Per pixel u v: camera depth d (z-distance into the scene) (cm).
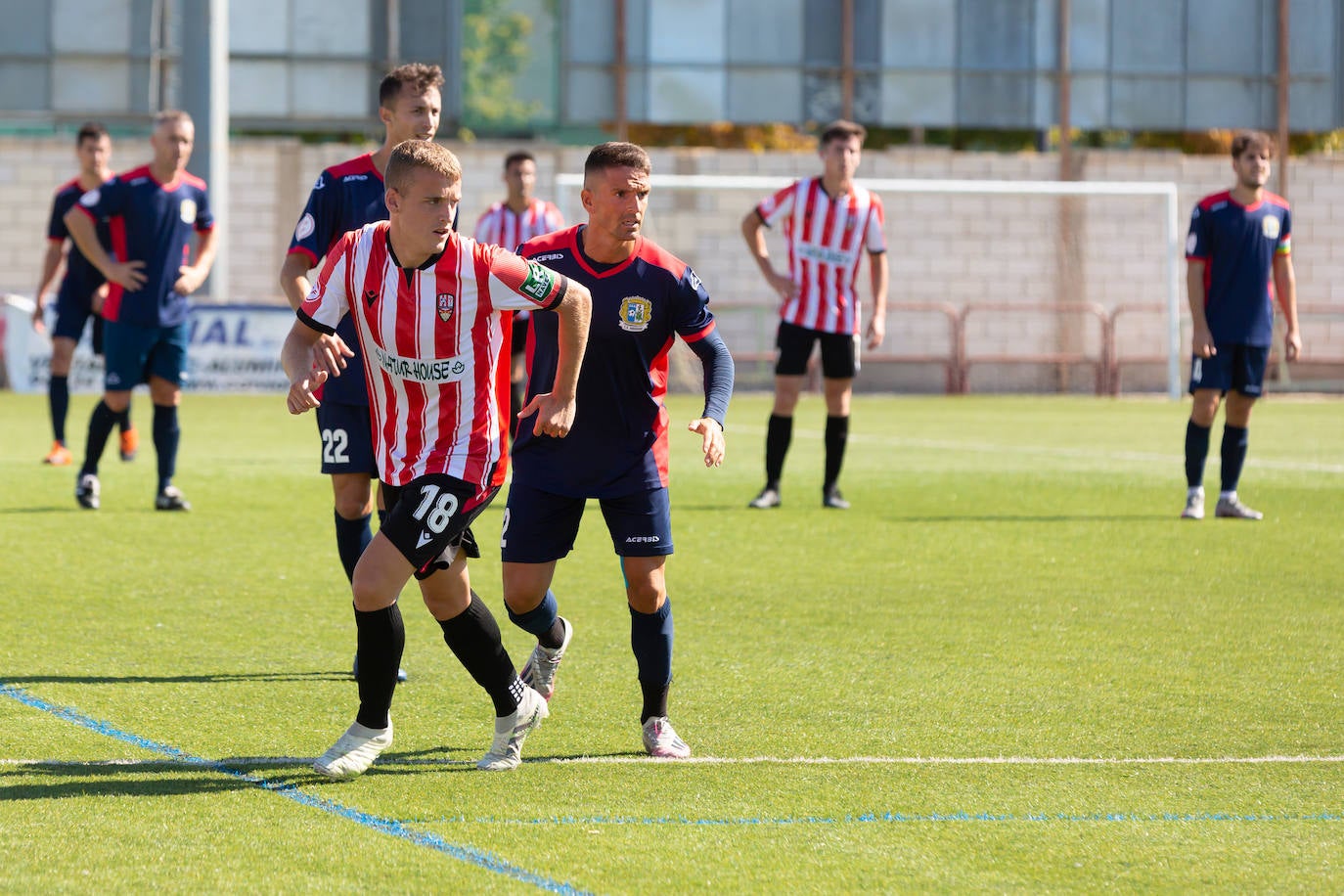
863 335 8144
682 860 1134
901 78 8406
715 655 1889
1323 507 3406
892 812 1258
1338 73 8706
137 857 1125
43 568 2427
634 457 1466
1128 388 8369
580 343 1365
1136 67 8562
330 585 2327
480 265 1334
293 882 1077
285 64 7938
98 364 6819
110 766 1362
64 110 7856
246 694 1648
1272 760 1428
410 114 1816
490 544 2831
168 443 3125
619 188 1447
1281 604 2266
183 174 3061
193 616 2080
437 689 1697
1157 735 1523
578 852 1148
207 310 6725
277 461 4162
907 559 2662
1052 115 8538
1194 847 1173
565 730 1529
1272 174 8519
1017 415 6519
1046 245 8294
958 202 8219
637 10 8175
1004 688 1723
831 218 3281
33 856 1123
